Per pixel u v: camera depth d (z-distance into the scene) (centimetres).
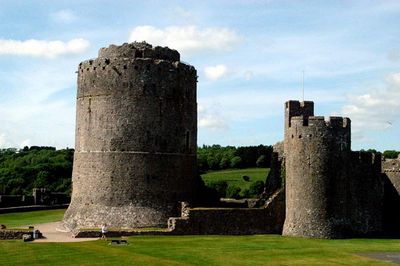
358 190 5375
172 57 5478
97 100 5188
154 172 5125
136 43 5331
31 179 11488
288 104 5362
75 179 5309
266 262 3534
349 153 5128
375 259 3762
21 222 5822
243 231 4988
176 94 5300
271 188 5581
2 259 3419
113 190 5047
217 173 11100
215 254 3766
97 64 5225
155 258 3509
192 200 5419
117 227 4900
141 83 5162
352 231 5084
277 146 5684
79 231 4534
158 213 5050
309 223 4912
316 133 5000
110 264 3275
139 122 5128
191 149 5462
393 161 5784
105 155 5100
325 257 3803
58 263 3294
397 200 5719
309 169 4972
